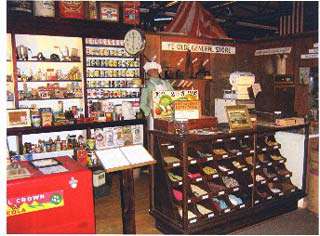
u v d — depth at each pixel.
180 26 6.79
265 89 7.82
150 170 4.05
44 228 2.85
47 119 5.32
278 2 8.29
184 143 3.47
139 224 4.16
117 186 5.79
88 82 6.02
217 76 7.44
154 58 6.51
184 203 3.50
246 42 7.81
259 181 4.28
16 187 2.70
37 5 5.18
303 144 4.63
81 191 3.03
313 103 6.75
